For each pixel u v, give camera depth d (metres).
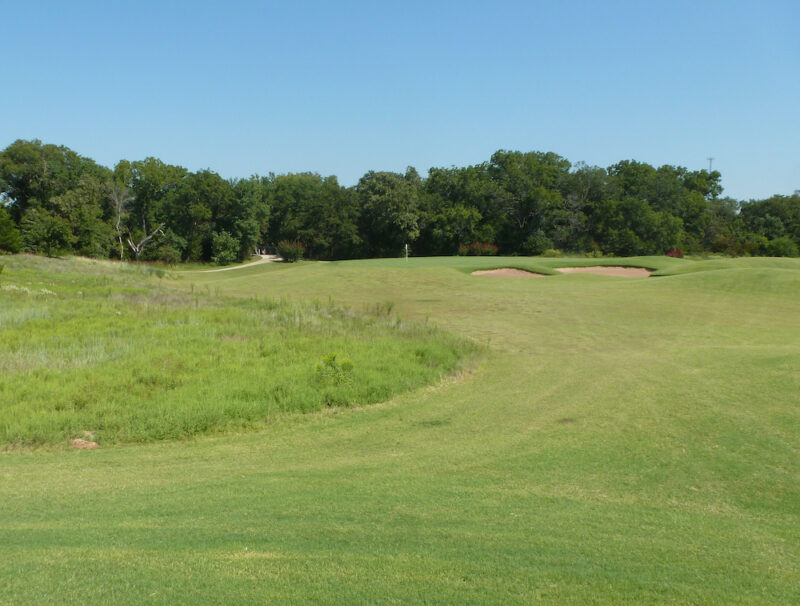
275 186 100.44
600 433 8.30
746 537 5.04
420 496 5.91
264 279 38.78
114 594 3.75
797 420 8.40
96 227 62.22
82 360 11.48
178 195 76.25
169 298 22.50
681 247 76.62
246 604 3.67
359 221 86.94
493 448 7.75
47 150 74.31
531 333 18.41
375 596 3.81
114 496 5.91
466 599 3.80
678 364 12.81
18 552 4.40
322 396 10.01
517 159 87.69
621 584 4.07
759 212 86.88
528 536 4.90
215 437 8.42
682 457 7.23
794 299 25.20
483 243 79.88
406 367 12.06
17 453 7.63
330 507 5.54
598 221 79.12
